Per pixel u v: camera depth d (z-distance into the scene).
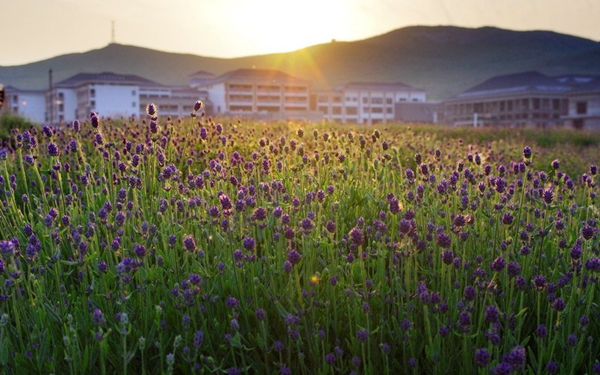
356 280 3.89
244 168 6.38
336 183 5.66
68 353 2.99
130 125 12.27
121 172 5.85
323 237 4.35
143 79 147.50
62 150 8.48
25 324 3.46
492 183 5.16
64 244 4.52
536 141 28.42
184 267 4.18
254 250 3.73
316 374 3.24
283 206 4.61
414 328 3.52
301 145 6.37
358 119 173.00
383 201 5.12
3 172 6.36
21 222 4.89
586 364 3.42
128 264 3.42
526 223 4.54
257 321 3.49
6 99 158.38
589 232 3.79
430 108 172.00
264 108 147.62
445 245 3.56
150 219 4.70
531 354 3.20
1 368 3.08
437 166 6.39
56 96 147.62
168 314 3.61
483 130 31.59
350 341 3.55
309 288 3.69
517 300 3.80
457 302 3.41
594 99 113.12
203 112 10.55
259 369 3.33
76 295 3.97
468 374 3.11
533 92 141.75
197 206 4.64
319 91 167.38
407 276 3.50
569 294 3.74
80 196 5.58
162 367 3.14
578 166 13.86
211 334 3.50
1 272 3.34
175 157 7.82
